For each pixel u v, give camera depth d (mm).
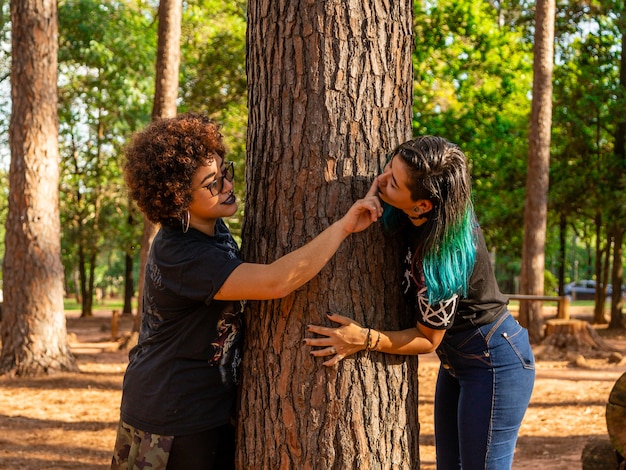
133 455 2781
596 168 20594
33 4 10594
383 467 2842
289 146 2850
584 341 13930
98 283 49281
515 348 3061
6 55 20609
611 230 22062
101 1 20047
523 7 21484
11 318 10695
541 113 15352
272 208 2889
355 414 2789
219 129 2852
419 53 18656
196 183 2717
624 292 40250
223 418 2834
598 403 9195
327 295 2799
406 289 2924
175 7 12906
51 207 10867
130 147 2820
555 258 33344
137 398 2795
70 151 24609
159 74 12961
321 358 2777
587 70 20234
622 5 19891
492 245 22797
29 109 10617
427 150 2676
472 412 3055
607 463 4711
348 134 2822
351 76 2818
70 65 20797
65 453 6789
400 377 2891
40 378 10359
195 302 2734
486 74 19844
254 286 2619
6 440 7137
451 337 3080
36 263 10719
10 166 10789
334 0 2801
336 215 2816
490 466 3055
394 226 2885
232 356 2891
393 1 2893
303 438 2791
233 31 21500
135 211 23469
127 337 14633
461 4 18594
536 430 7797
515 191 20641
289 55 2844
